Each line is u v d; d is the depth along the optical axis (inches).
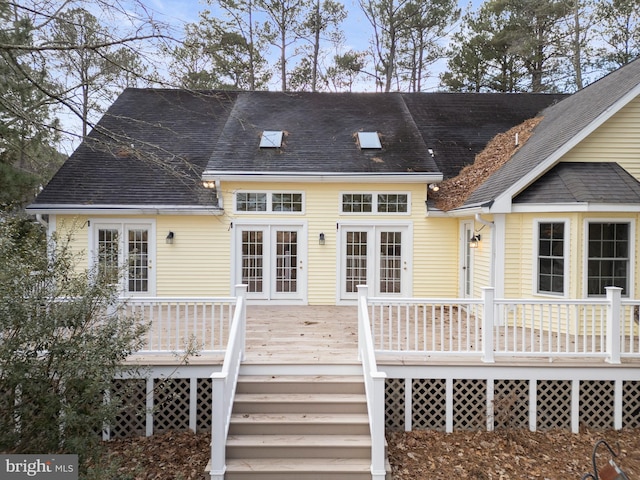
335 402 202.8
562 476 186.1
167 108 513.7
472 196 382.9
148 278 409.4
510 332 314.3
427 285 414.9
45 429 139.6
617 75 386.3
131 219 406.3
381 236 416.2
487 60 768.9
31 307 142.1
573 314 300.8
